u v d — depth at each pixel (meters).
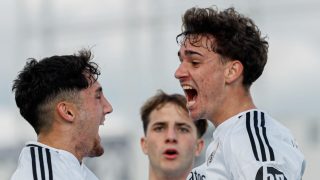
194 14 7.81
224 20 7.75
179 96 10.51
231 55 7.75
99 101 8.09
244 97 7.81
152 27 27.91
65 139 7.83
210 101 7.78
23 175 7.45
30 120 7.91
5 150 29.50
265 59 7.95
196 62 7.80
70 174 7.63
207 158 7.86
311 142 22.95
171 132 10.32
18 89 7.91
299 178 7.40
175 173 10.32
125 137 26.25
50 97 7.82
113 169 25.52
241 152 7.27
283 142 7.46
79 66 7.92
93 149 8.09
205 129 10.57
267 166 7.12
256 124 7.51
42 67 7.87
